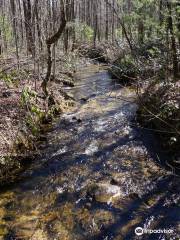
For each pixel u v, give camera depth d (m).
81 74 23.91
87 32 34.72
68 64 23.17
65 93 16.25
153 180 8.31
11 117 10.53
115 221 6.76
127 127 12.16
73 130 12.09
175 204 7.21
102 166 9.29
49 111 13.18
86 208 7.27
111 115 13.66
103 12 54.12
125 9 17.78
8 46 25.59
